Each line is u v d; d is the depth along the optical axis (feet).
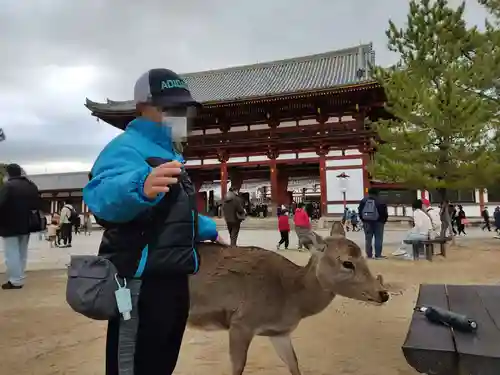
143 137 6.89
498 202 111.65
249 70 134.21
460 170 48.29
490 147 48.32
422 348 6.99
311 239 10.21
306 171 132.36
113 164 6.47
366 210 41.63
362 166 98.22
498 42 38.63
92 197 6.43
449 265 36.50
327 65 123.54
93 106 106.01
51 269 38.86
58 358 15.16
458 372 6.81
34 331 18.54
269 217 108.27
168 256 6.72
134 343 6.76
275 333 10.44
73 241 76.59
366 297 9.55
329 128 100.42
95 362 14.74
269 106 102.32
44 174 170.81
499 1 35.47
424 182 50.08
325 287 9.86
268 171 132.57
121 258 6.68
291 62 130.41
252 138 105.60
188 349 16.16
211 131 110.83
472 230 96.17
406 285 27.71
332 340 16.93
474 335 7.58
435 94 45.42
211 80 133.59
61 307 23.02
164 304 6.81
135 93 7.13
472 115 43.65
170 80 7.09
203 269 10.60
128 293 6.55
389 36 49.03
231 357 10.21
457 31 43.06
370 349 15.70
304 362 14.42
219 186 140.05
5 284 28.63
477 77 41.04
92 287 6.53
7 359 15.03
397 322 19.42
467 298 10.54
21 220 27.86
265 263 10.64
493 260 39.88
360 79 102.73
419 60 46.09
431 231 41.06
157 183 5.98
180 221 6.88
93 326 19.33
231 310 10.31
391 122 53.31
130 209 6.17
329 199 99.96
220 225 100.78
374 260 39.99
